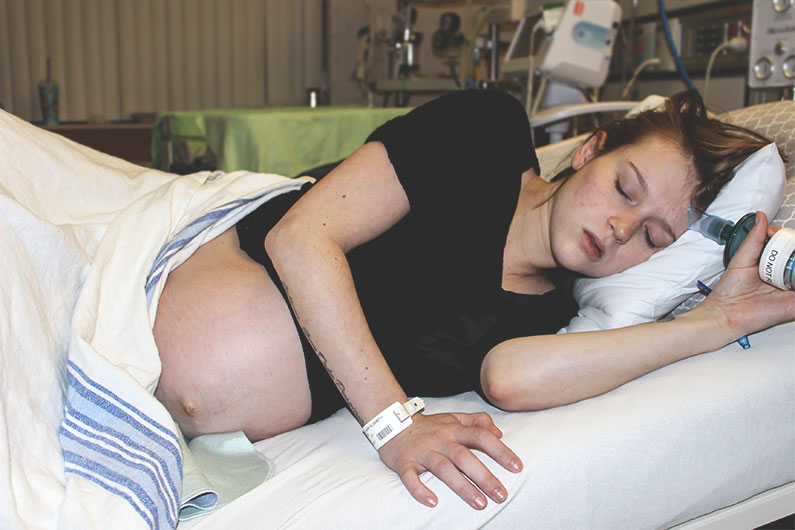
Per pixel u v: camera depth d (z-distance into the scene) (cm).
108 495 82
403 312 111
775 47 192
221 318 105
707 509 105
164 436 88
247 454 102
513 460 89
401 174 103
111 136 363
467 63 363
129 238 101
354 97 450
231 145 225
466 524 86
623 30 292
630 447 95
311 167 235
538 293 126
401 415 94
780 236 108
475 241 112
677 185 112
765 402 106
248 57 426
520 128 118
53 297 93
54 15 382
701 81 256
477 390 112
